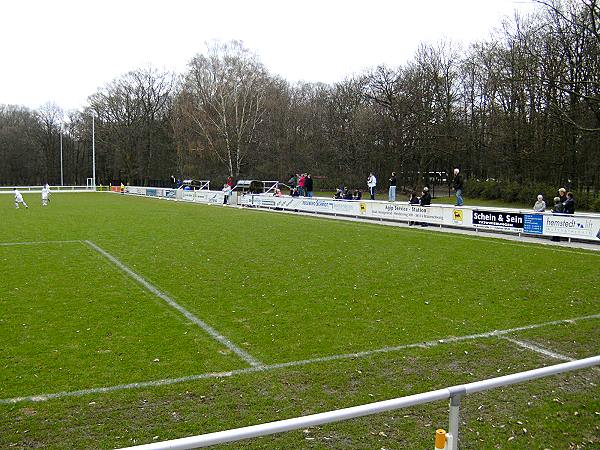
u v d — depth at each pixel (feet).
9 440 17.79
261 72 207.10
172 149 266.36
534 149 130.00
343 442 17.60
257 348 27.22
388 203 95.66
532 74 94.48
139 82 278.26
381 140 189.47
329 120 223.51
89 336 28.99
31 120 328.29
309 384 22.70
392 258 55.11
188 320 32.35
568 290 40.70
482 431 18.44
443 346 27.81
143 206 139.64
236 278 44.80
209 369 24.30
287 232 78.43
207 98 200.44
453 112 172.14
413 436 17.98
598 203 103.60
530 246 63.26
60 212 115.96
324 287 41.45
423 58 177.17
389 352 26.78
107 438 17.94
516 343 28.48
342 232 78.48
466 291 40.27
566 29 96.17
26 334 29.25
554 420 19.38
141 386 22.27
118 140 281.33
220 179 204.54
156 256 55.98
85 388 22.03
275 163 218.18
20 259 53.52
